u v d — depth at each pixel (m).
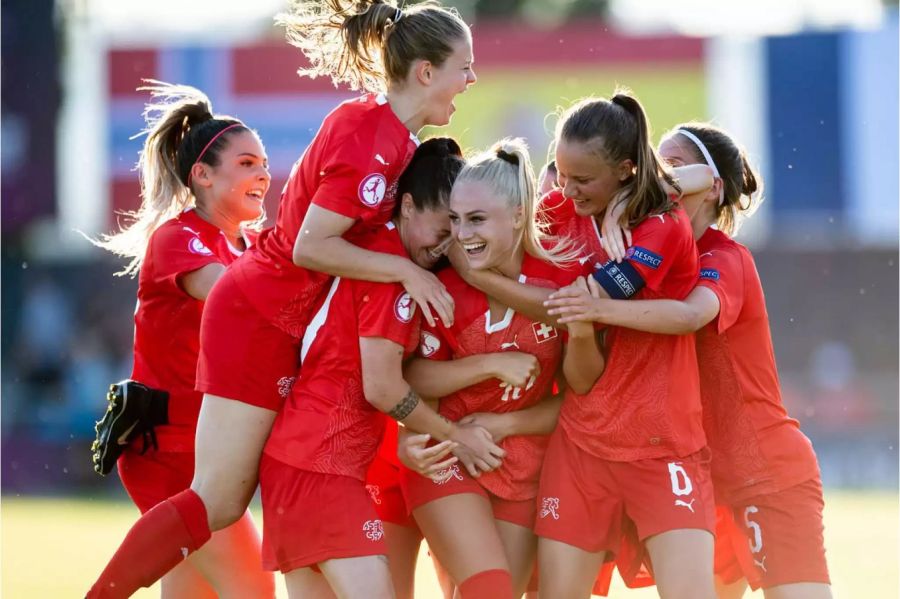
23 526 49.78
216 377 17.36
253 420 17.38
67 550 41.81
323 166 16.81
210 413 17.41
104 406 73.81
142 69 80.62
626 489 17.33
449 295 16.91
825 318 80.06
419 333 17.61
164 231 19.66
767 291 80.25
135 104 81.19
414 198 17.22
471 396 17.80
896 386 78.19
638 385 17.31
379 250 17.00
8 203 84.69
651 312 16.70
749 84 78.44
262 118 78.12
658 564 16.97
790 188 79.25
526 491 17.94
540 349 17.67
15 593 32.25
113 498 65.69
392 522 18.42
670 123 79.06
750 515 18.36
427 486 17.42
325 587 17.23
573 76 79.88
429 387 17.55
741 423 18.39
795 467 18.27
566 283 17.55
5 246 83.69
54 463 69.50
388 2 18.08
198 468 17.48
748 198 19.64
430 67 17.20
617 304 16.62
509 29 80.50
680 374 17.45
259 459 17.55
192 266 19.08
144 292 19.59
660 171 17.22
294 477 16.88
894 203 77.94
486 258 16.91
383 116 16.98
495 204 16.70
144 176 20.94
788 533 18.09
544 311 17.22
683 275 17.42
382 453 18.45
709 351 18.45
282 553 17.02
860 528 46.91
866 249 79.06
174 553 17.14
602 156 16.72
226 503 17.42
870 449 73.75
